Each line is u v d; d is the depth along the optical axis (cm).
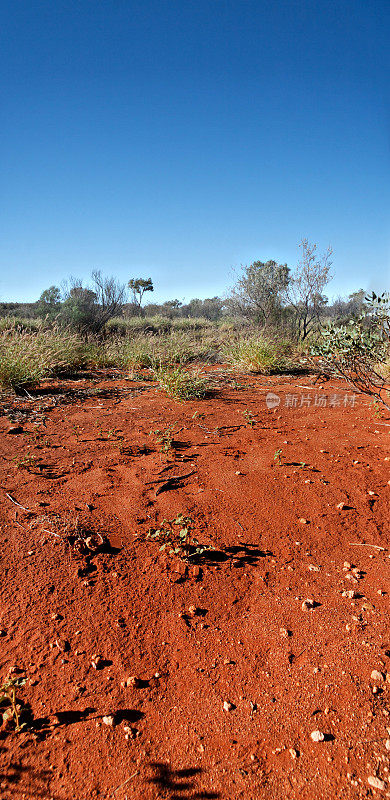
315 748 157
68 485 347
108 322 1705
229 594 233
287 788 145
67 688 180
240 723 167
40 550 264
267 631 210
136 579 242
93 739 161
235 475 369
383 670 187
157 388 729
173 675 187
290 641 204
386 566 256
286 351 1041
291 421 532
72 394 675
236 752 157
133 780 148
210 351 1130
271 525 296
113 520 297
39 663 192
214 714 171
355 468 384
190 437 469
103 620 215
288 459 405
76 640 204
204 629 211
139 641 204
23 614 218
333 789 144
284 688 181
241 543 276
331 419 539
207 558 261
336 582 243
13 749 158
